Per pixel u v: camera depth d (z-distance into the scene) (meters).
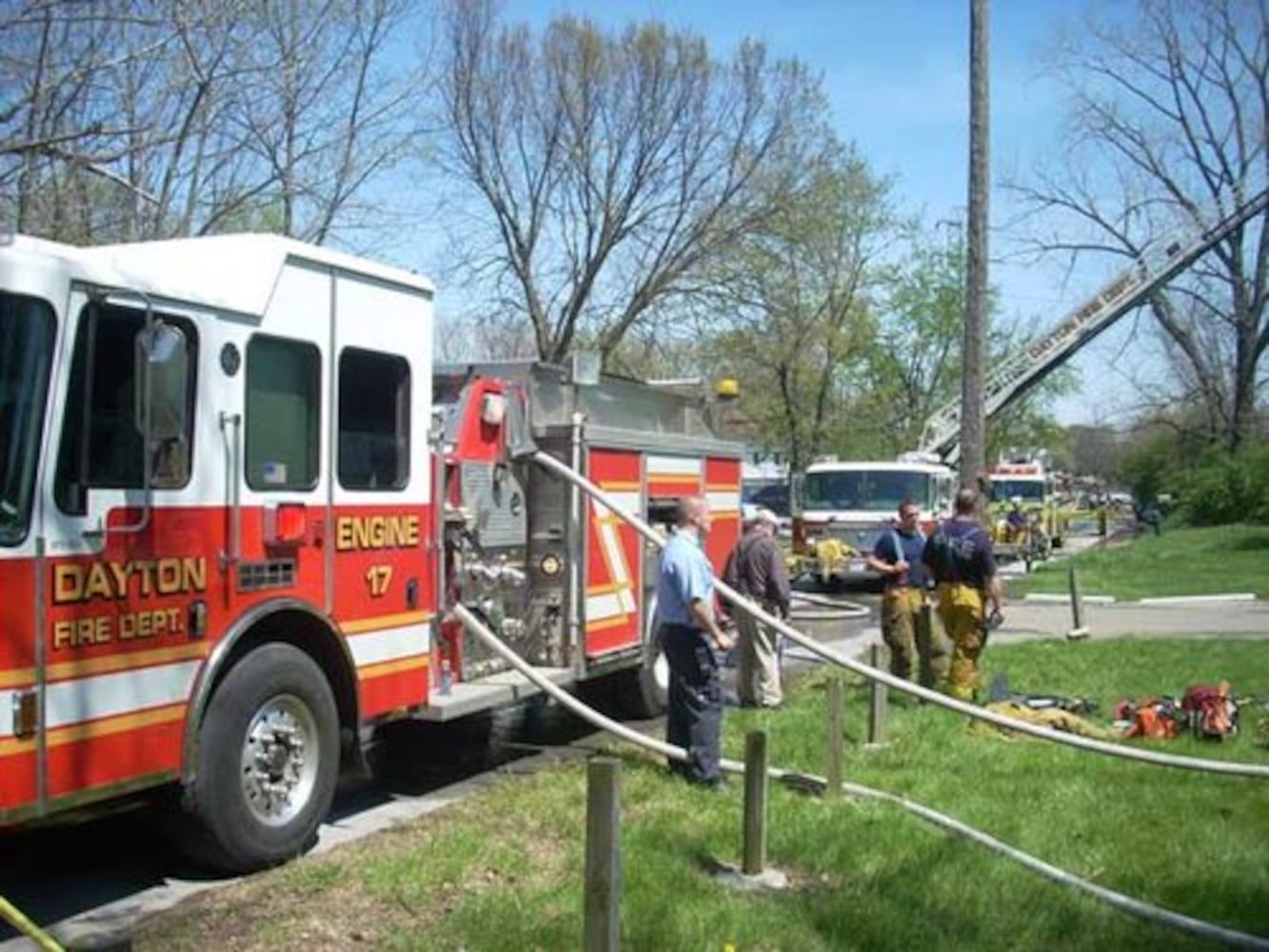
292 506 6.82
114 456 5.83
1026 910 5.80
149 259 6.66
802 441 47.56
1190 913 5.90
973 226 15.83
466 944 5.27
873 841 6.70
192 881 6.48
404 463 7.79
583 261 35.97
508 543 9.33
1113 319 33.28
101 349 5.79
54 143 9.84
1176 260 33.56
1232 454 46.62
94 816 6.29
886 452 53.38
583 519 9.70
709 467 12.06
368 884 6.14
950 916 5.72
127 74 11.08
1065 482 79.88
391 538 7.64
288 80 13.09
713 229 35.53
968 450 15.88
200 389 6.28
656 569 10.77
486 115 34.72
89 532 5.66
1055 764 8.67
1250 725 10.38
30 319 5.50
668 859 6.38
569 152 35.19
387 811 7.99
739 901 5.83
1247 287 46.56
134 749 5.88
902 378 56.22
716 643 8.15
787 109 35.41
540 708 11.62
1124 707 10.55
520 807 7.57
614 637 10.25
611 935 4.23
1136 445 74.25
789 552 27.19
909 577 11.74
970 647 11.03
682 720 8.22
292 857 6.70
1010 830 7.06
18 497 5.40
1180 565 30.25
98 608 5.70
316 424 7.06
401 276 7.77
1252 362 46.75
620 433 10.28
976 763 8.73
